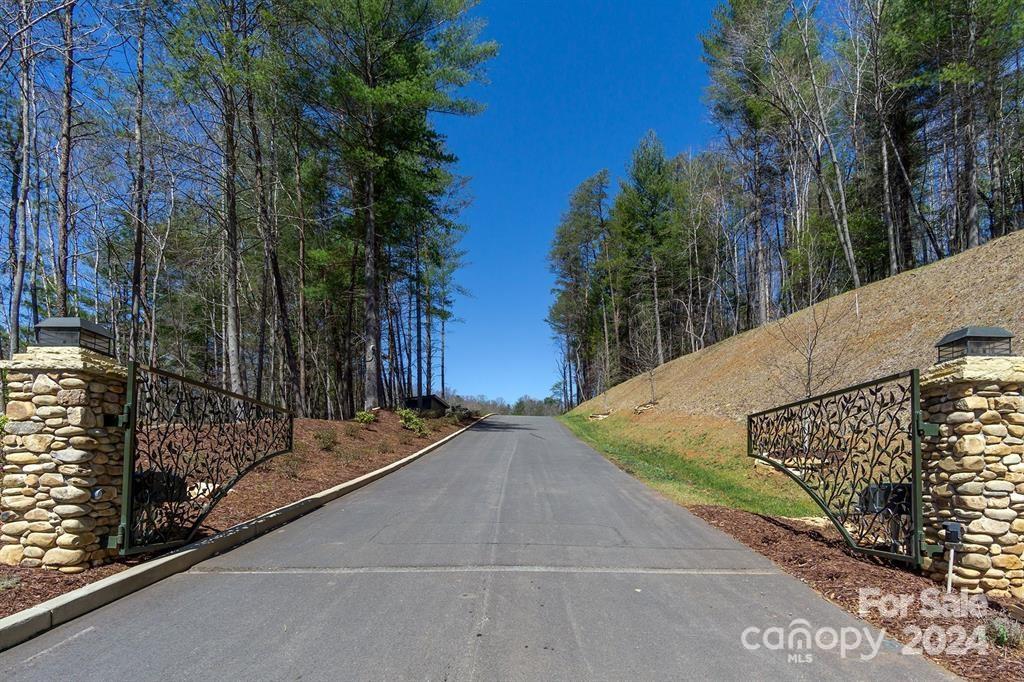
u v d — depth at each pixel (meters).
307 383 28.42
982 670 3.26
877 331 15.35
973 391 4.53
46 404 4.61
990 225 30.17
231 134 14.85
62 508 4.53
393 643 3.56
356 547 5.91
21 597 4.00
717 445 14.84
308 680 3.08
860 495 5.68
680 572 5.12
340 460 12.02
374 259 20.17
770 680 3.11
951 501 4.61
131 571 4.64
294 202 19.11
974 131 23.22
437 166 21.25
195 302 29.27
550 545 6.02
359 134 18.72
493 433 24.98
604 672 3.19
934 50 21.23
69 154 12.42
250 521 6.60
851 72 25.62
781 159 30.09
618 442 21.47
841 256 26.45
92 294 23.50
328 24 16.69
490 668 3.23
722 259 42.78
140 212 15.88
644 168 39.81
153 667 3.23
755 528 6.88
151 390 5.42
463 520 7.27
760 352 20.38
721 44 24.38
